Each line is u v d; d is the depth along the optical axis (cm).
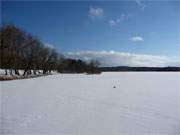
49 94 1883
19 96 1753
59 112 1123
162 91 2125
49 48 8038
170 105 1327
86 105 1330
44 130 812
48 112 1124
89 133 780
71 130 812
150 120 954
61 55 10888
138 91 2125
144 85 2895
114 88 2447
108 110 1171
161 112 1117
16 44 5444
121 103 1399
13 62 5353
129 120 955
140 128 836
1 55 5197
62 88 2453
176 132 788
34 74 6969
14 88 2452
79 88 2450
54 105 1333
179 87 2570
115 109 1198
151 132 788
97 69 11712
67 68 12556
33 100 1539
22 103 1410
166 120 955
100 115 1052
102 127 849
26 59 5781
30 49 5866
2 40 5184
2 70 6244
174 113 1097
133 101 1487
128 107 1259
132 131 801
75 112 1121
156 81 3872
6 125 877
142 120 955
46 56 7500
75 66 12762
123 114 1073
